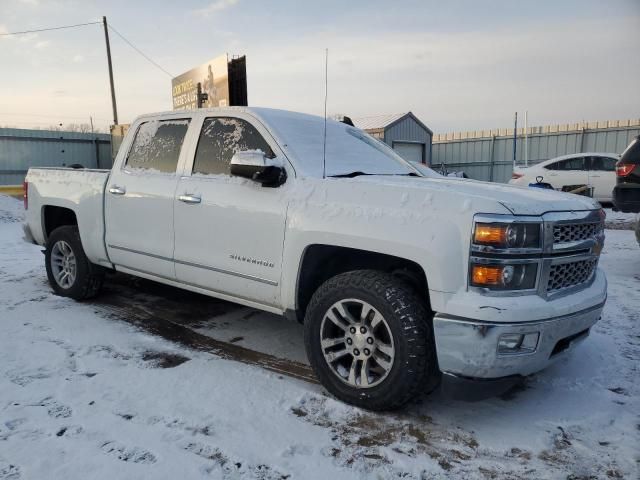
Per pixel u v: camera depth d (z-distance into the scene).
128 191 4.42
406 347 2.84
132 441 2.70
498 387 2.78
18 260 7.32
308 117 4.22
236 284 3.70
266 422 2.94
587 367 3.77
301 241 3.27
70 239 5.08
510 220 2.66
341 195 3.19
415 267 3.13
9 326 4.41
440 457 2.67
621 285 6.03
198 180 3.94
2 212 13.06
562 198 3.12
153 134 4.46
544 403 3.25
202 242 3.86
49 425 2.83
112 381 3.39
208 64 17.47
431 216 2.82
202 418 2.96
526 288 2.75
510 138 24.06
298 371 3.66
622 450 2.75
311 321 3.24
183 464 2.53
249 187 3.61
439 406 3.19
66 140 22.02
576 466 2.61
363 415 3.05
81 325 4.48
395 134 23.92
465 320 2.67
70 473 2.43
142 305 5.14
